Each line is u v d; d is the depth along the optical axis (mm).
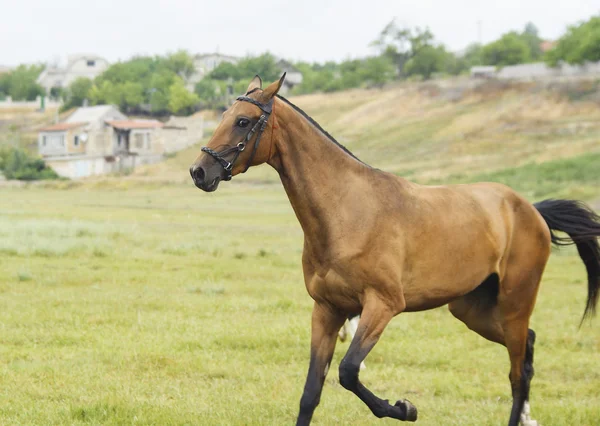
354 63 119312
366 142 74250
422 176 55500
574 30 90438
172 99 108875
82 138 82812
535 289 7578
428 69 107562
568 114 72625
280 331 11156
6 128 108125
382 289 6336
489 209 7266
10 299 13352
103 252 19781
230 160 6203
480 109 79125
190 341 10422
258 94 6332
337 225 6332
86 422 7004
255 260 19875
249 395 8117
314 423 7398
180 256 20219
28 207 38875
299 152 6387
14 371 8664
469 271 6965
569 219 8125
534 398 8594
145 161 82625
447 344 10977
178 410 7363
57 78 153250
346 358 6133
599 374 9641
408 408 6391
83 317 11977
